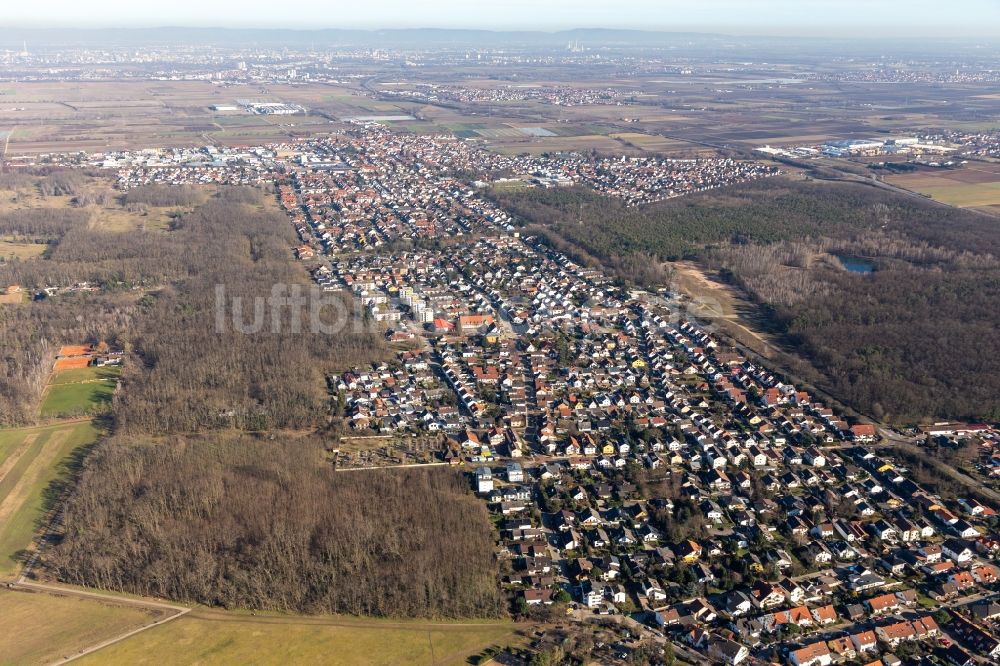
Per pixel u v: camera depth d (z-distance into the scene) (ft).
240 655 549.95
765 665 549.95
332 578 617.62
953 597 619.67
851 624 588.50
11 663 538.47
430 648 559.79
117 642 562.25
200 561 627.05
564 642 562.25
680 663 551.59
